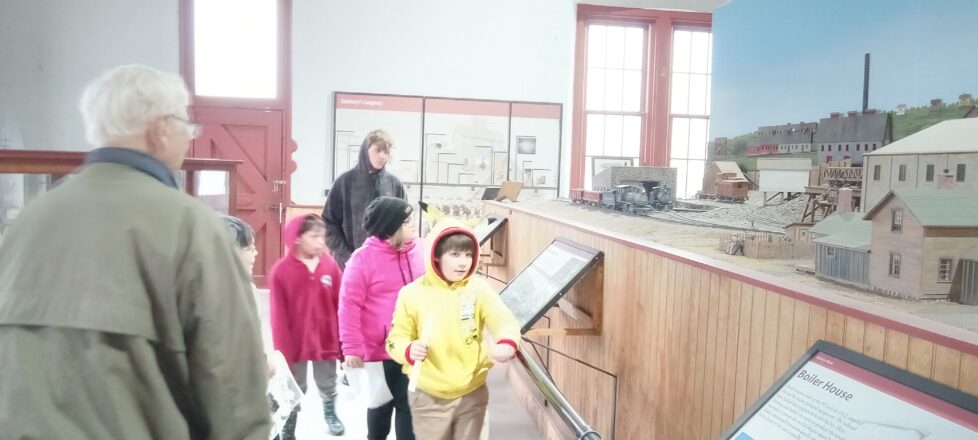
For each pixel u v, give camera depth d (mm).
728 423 1633
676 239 2336
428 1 6652
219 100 6445
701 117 7410
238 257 1156
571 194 4906
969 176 1461
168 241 1041
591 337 2703
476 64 6750
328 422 3102
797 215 2609
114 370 982
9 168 1784
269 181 6566
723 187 3150
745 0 2984
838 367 1211
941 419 979
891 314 1167
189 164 3111
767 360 1479
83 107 1137
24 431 942
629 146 7371
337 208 3471
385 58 6617
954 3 1867
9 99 6234
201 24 6418
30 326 975
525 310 2523
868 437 1058
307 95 6547
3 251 1039
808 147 2521
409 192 6703
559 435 2771
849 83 2295
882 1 2152
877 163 1704
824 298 1312
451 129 6734
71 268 989
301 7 6477
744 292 1575
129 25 6312
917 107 1993
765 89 2822
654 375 2082
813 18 2490
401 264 2611
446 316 2201
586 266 2512
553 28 6832
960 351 987
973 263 1279
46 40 6246
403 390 2574
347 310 2562
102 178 1063
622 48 7305
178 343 1059
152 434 1026
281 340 2807
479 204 6781
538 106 6840
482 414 2275
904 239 1333
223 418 1078
